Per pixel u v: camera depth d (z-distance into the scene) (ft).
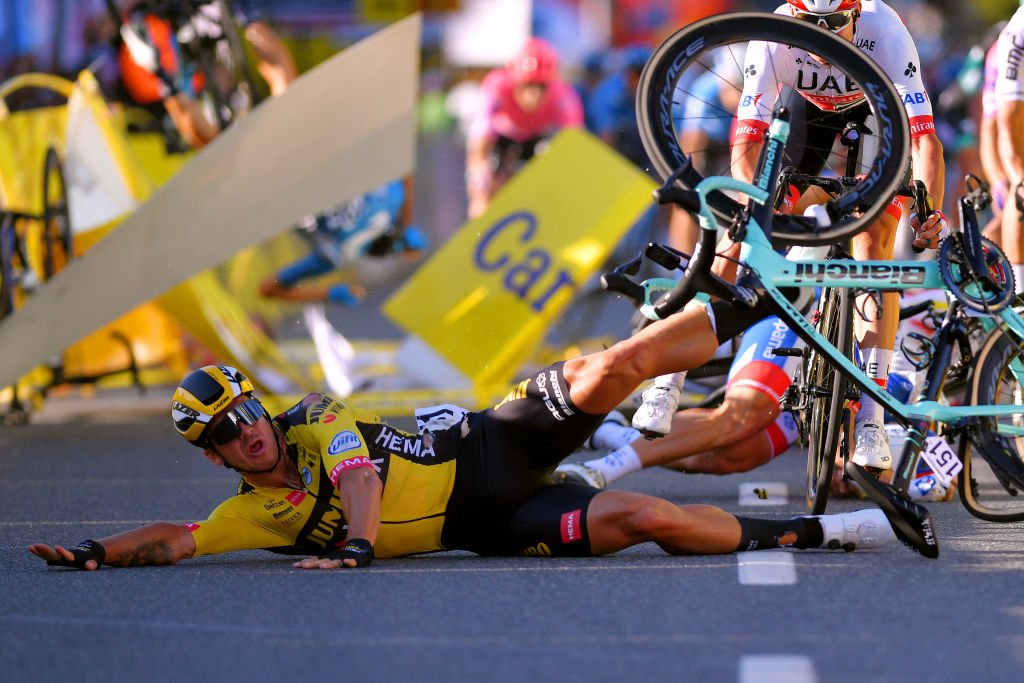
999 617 42.70
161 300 96.68
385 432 53.06
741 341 71.51
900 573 49.14
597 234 99.96
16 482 82.53
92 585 50.19
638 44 261.03
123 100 120.47
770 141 50.16
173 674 38.58
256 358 105.09
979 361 56.59
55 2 144.87
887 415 70.28
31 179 100.83
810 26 52.06
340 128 90.58
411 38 92.79
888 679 36.63
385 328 154.20
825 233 50.67
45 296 88.02
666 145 50.47
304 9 225.56
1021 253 73.31
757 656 38.81
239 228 87.86
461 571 51.52
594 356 51.03
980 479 76.84
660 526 51.72
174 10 108.06
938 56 184.55
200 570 52.95
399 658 39.58
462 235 102.06
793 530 53.31
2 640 42.60
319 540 53.06
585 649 40.01
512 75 131.54
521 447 52.65
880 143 51.44
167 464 89.35
